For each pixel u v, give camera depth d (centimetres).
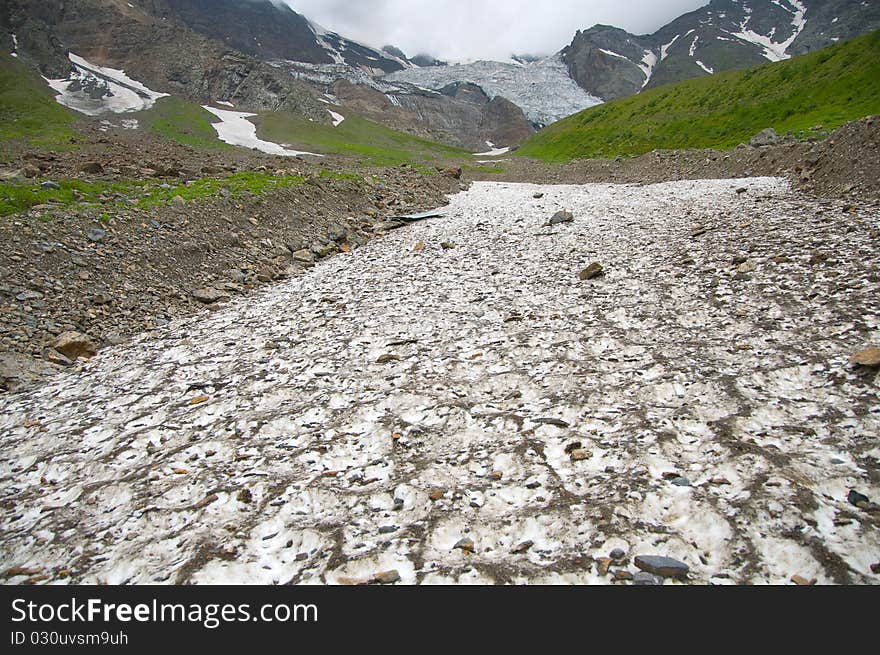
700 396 971
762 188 3616
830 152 3481
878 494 666
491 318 1565
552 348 1277
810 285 1432
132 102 12681
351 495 786
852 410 855
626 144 9956
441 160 11731
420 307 1755
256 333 1653
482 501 752
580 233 2833
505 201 4797
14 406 1267
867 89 6869
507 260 2377
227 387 1250
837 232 1898
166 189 3014
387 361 1295
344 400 1111
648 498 710
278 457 908
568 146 11838
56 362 1509
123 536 743
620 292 1677
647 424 892
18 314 1612
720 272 1703
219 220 2742
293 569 654
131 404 1205
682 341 1238
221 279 2302
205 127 11431
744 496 688
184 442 1002
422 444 912
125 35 16250
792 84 8538
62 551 725
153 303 1962
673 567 591
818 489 687
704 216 2781
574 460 818
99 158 4453
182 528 742
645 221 2938
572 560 627
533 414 969
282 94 16238
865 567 571
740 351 1134
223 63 16438
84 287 1864
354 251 3005
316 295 2078
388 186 4728
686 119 9775
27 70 12006
